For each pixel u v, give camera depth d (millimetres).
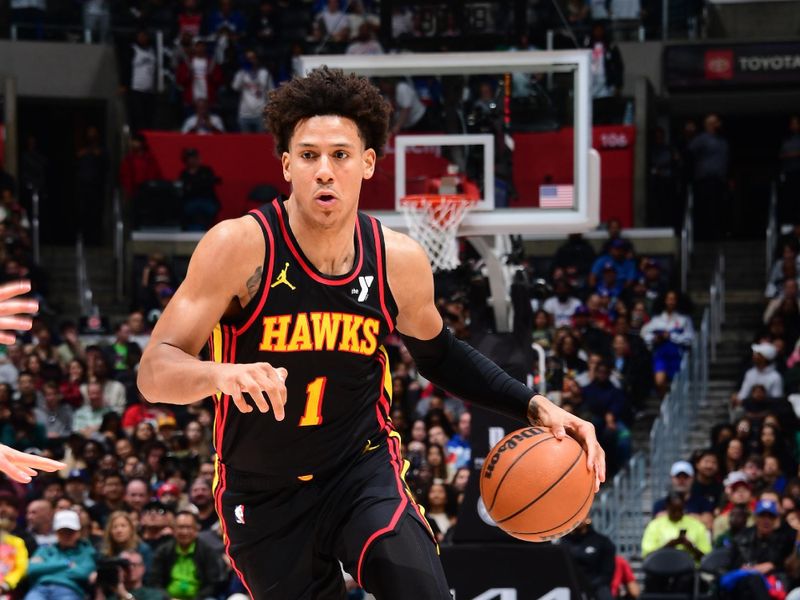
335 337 5805
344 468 6004
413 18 16984
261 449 5887
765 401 21812
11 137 30250
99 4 32375
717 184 29578
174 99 31297
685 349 25000
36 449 19469
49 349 23578
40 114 32812
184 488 18719
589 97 15508
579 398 21344
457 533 13469
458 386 6555
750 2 33281
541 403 6480
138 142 29609
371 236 5945
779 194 29500
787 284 24766
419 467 18312
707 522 18797
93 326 25984
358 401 5980
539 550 13219
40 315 25422
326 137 5660
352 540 5820
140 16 32000
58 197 32594
